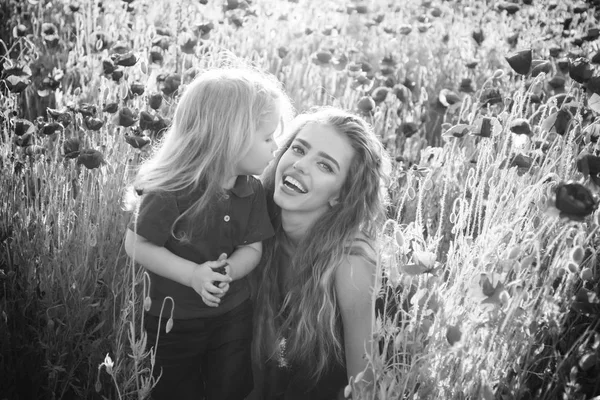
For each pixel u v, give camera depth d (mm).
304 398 2434
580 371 1931
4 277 2359
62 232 2523
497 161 2359
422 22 4840
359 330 2297
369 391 1923
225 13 4234
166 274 2199
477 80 4402
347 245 2287
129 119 2469
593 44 3955
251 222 2320
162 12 4590
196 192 2244
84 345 2271
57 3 4555
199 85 2275
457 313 1914
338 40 4613
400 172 3182
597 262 2207
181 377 2391
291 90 4004
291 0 4598
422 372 1863
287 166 2275
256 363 2494
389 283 1915
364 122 2359
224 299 2352
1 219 2549
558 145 2436
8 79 2795
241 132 2213
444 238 2828
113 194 2547
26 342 2340
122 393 2160
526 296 1972
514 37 4418
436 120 3930
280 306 2473
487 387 1743
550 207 1685
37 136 2877
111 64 2830
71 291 2365
